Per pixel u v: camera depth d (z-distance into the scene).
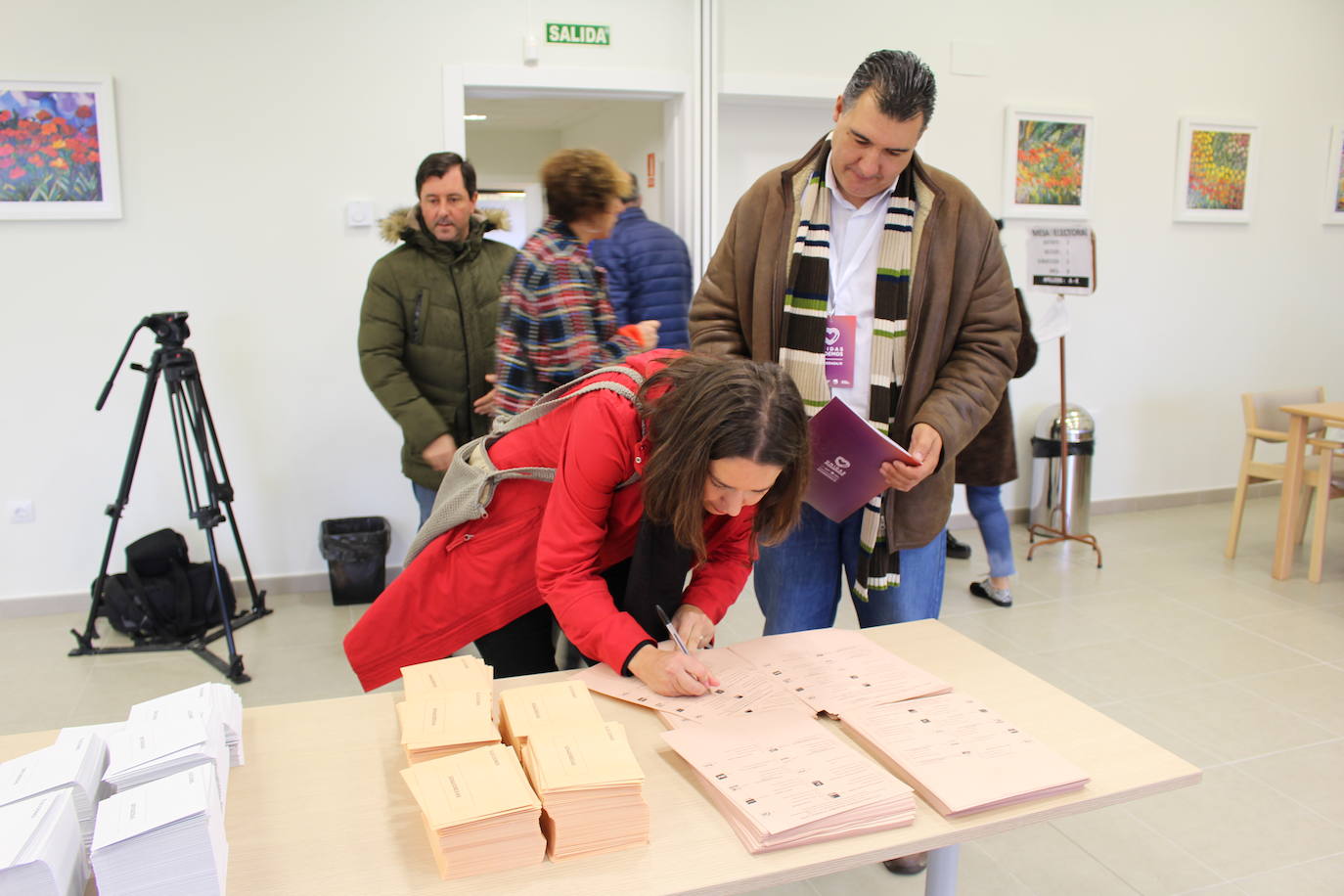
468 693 1.35
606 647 1.46
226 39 3.61
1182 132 4.90
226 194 3.70
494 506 1.65
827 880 2.19
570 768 1.12
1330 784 2.54
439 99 3.84
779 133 4.51
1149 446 5.23
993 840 2.34
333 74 3.72
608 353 2.86
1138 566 4.31
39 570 3.76
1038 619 3.69
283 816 1.16
